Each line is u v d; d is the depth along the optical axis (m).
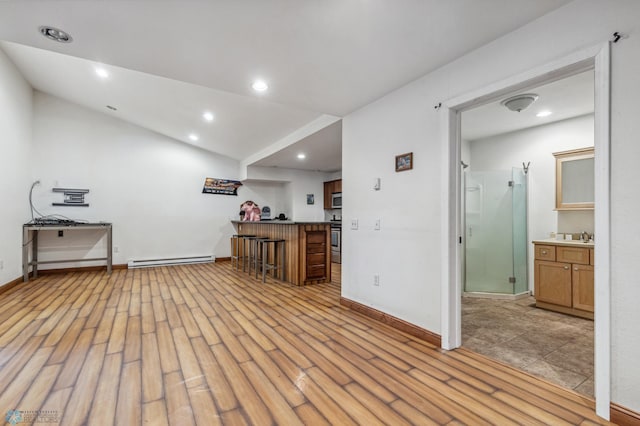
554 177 4.04
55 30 1.92
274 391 1.78
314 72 2.50
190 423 1.49
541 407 1.64
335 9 1.72
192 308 3.42
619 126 1.50
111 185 5.93
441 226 2.39
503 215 4.15
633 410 1.45
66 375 1.94
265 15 1.77
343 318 3.09
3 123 4.00
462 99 2.23
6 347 2.36
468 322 3.07
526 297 4.16
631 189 1.46
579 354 2.31
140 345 2.41
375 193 3.09
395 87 2.79
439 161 2.41
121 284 4.66
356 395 1.74
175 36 1.99
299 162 6.67
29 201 5.05
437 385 1.85
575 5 1.64
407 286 2.71
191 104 4.33
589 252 3.20
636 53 1.44
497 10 1.72
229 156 7.11
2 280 4.06
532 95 3.06
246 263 6.49
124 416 1.54
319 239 4.79
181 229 6.65
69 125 5.56
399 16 1.78
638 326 1.44
